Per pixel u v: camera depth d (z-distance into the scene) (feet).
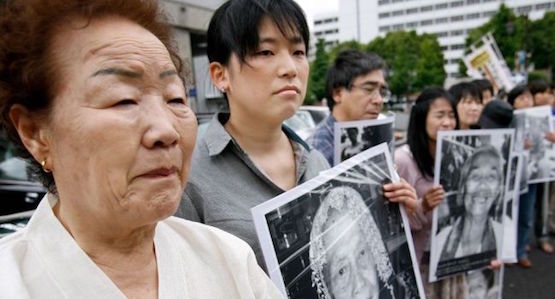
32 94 1.93
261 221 3.33
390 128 6.66
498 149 7.07
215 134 3.98
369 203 4.43
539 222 13.92
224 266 2.62
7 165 8.94
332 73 7.38
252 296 2.58
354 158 4.46
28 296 1.86
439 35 229.25
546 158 11.60
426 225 6.79
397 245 4.66
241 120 4.06
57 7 1.91
